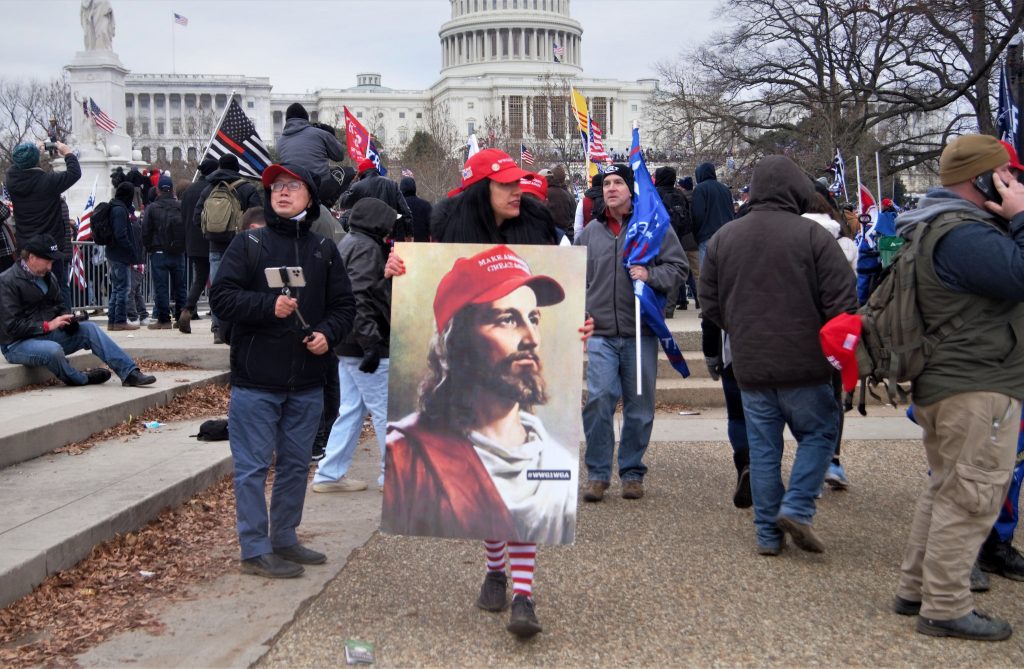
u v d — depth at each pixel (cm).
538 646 425
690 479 727
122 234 1257
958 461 430
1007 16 1675
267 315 501
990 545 521
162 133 10325
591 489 665
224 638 435
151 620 458
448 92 10294
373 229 627
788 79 3766
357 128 1241
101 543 543
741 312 551
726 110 3956
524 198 496
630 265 654
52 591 488
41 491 611
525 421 444
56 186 1124
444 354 452
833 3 2827
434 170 5434
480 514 438
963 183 447
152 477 650
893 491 691
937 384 435
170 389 908
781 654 418
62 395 850
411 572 525
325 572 524
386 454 448
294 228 522
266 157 1178
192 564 539
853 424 924
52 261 882
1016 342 430
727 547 566
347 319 533
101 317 1519
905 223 457
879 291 457
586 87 10556
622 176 663
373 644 429
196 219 1155
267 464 527
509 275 454
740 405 642
